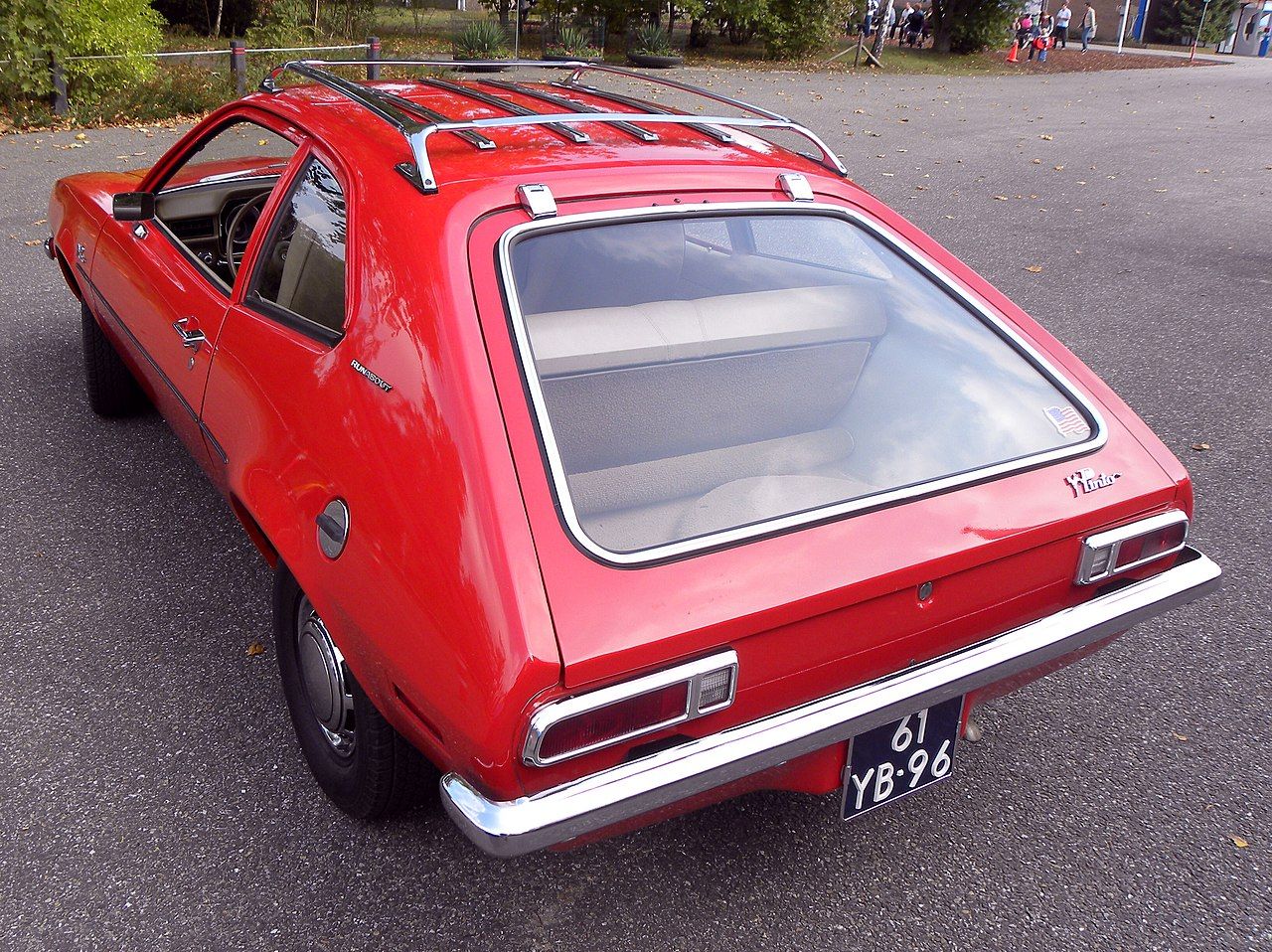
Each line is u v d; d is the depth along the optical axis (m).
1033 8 35.38
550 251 2.05
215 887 2.29
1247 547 3.91
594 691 1.63
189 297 2.94
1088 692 3.12
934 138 13.70
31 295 5.97
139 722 2.79
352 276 2.12
